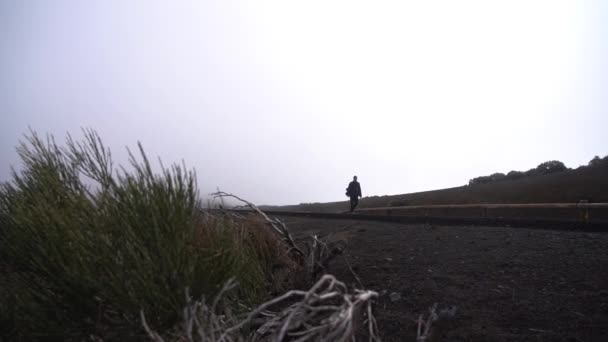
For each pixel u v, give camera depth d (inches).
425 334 115.0
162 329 111.7
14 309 116.9
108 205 117.8
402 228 402.3
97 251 111.9
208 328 101.6
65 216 118.8
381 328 140.7
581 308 140.3
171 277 111.5
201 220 149.4
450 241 286.8
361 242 331.0
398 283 191.6
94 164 130.7
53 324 112.0
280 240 221.0
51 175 133.3
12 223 122.4
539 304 147.5
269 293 165.3
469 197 933.2
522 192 834.2
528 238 272.8
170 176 119.3
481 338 125.7
